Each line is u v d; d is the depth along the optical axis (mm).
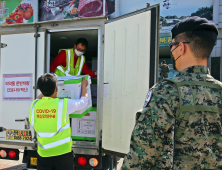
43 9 10719
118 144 2184
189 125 851
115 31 2285
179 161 852
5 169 3471
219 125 870
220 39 8609
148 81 2025
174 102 875
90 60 4773
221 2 8586
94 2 9898
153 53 2010
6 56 2686
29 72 2596
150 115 883
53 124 1849
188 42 959
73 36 3223
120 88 2209
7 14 11102
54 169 1980
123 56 2205
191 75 937
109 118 2264
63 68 2854
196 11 8727
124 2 9508
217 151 869
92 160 2412
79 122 2594
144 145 864
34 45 2604
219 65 8648
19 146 2570
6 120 2627
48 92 1918
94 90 3000
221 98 901
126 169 894
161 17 8984
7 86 2660
